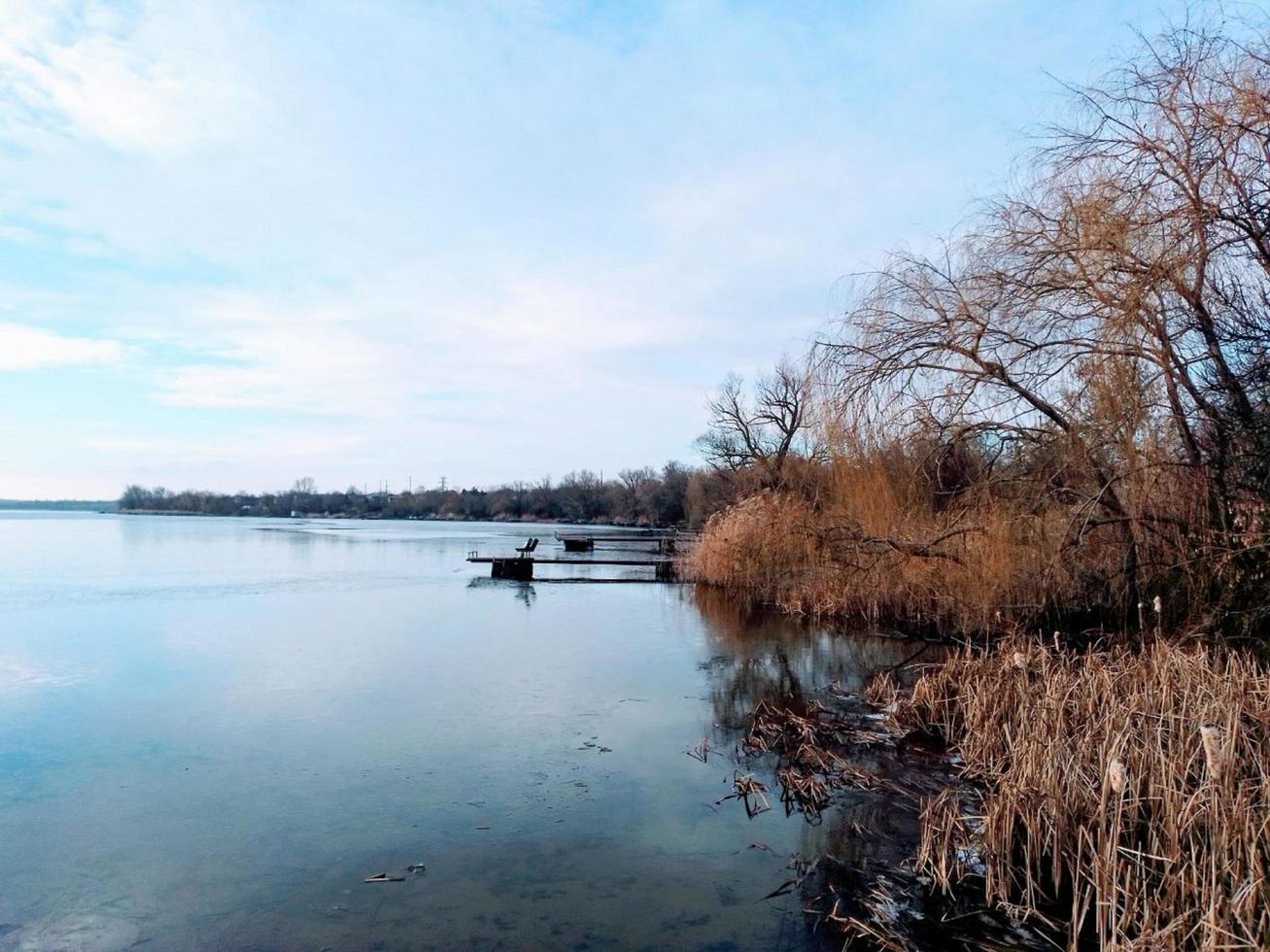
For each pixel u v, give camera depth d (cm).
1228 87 863
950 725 792
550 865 517
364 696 930
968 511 1221
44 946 422
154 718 834
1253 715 577
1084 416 986
